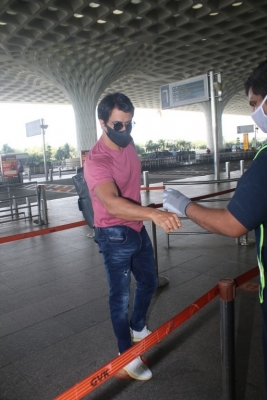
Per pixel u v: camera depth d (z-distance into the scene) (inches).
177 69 1139.9
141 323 106.4
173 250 222.8
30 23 630.5
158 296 153.9
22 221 352.2
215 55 1001.5
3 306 153.8
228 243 231.1
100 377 58.5
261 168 52.0
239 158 1497.3
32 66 890.7
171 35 775.7
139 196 97.3
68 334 126.6
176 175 824.9
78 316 140.0
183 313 74.1
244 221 53.0
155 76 1220.5
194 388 95.1
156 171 1024.9
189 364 105.5
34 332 129.4
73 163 1348.4
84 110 951.0
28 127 965.2
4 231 309.0
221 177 689.6
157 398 92.4
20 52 789.2
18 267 207.5
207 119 1524.4
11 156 642.8
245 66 1178.6
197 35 783.7
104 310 143.7
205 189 519.2
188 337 119.7
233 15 675.4
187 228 278.8
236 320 128.9
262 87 52.8
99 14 615.2
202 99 589.0
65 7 561.9
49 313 144.1
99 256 219.1
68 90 940.0
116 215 78.1
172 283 167.8
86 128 956.6
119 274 93.3
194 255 209.8
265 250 55.8
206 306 141.0
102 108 83.0
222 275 174.9
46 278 185.8
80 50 804.0
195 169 1009.5
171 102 637.3
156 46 834.8
